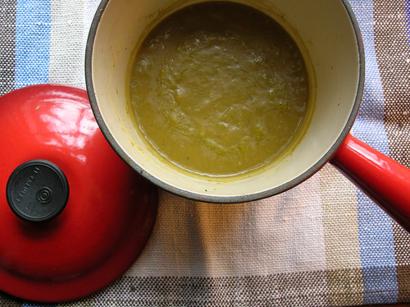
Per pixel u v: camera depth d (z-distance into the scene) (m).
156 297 0.67
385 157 0.52
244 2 0.61
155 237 0.68
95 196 0.64
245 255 0.68
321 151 0.50
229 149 0.59
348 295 0.67
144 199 0.68
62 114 0.65
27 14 0.71
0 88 0.70
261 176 0.55
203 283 0.67
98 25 0.49
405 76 0.71
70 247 0.64
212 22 0.61
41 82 0.70
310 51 0.59
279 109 0.60
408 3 0.72
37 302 0.67
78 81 0.70
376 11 0.72
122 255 0.67
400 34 0.72
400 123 0.70
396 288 0.67
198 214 0.68
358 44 0.49
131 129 0.57
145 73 0.60
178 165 0.58
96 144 0.64
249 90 0.60
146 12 0.58
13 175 0.59
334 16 0.53
